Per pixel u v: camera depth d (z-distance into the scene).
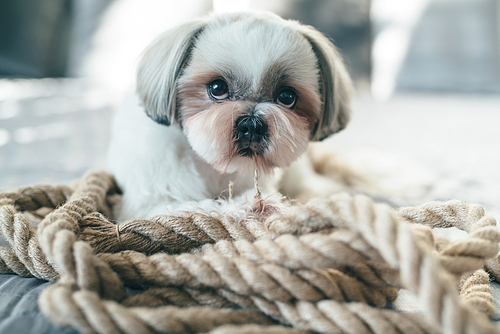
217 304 0.70
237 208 1.03
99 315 0.55
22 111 2.77
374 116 3.43
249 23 1.20
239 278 0.66
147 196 1.20
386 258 0.57
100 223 0.86
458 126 3.04
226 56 1.12
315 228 0.70
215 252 0.76
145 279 0.72
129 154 1.25
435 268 0.53
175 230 0.83
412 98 4.05
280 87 1.21
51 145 2.15
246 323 0.65
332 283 0.67
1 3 3.83
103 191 1.13
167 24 3.85
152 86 1.30
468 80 4.17
